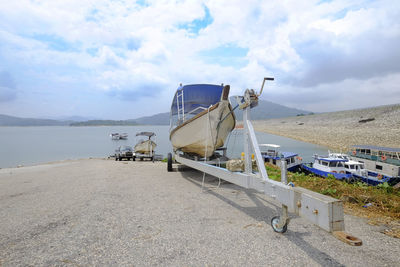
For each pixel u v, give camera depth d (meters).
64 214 4.33
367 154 18.28
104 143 83.50
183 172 9.79
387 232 3.31
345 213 4.12
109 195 5.76
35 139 112.12
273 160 19.77
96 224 3.79
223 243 3.04
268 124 123.94
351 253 2.73
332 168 14.91
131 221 3.90
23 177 10.01
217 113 6.46
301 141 54.12
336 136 50.66
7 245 3.09
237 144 34.00
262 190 3.49
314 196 2.38
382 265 2.48
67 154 46.22
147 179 8.07
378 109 81.50
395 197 4.91
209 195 5.62
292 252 2.77
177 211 4.40
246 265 2.51
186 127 7.64
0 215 4.34
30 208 4.78
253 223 3.73
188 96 8.88
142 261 2.63
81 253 2.84
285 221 3.15
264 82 3.88
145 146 22.34
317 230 3.42
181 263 2.58
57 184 7.58
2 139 112.75
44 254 2.83
